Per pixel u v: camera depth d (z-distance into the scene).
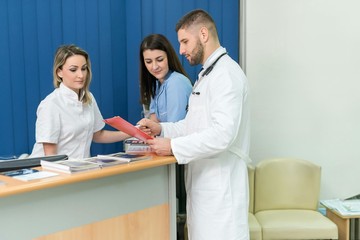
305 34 2.80
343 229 2.41
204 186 1.58
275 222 2.32
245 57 2.84
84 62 1.88
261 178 2.58
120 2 2.61
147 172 1.48
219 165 1.57
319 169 2.57
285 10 2.80
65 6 2.45
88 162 1.32
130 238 1.43
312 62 2.82
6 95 2.34
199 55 1.63
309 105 2.85
